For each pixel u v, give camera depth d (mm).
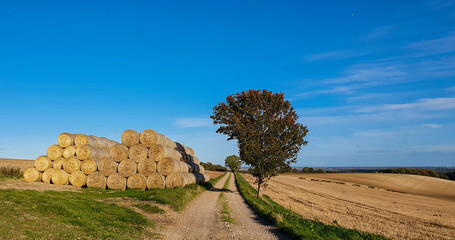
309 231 13359
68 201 14789
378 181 87625
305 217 20266
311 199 34812
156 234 11703
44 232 9078
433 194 66812
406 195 58031
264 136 30484
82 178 25156
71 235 9344
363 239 14070
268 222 15953
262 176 29953
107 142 28859
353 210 27328
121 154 26438
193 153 43781
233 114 32844
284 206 25891
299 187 56000
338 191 53406
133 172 26094
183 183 26953
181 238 11570
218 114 33844
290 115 31438
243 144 31531
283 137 29578
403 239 15977
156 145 26906
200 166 44469
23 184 22688
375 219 22688
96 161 25547
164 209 17156
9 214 10289
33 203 12789
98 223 11602
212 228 13703
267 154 29469
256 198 28453
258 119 30781
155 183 26031
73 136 25969
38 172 25500
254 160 29469
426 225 22109
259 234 12891
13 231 8523
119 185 25453
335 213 24172
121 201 18359
